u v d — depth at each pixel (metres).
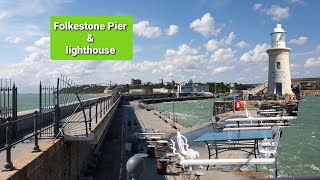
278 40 68.25
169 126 36.97
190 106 130.38
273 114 33.81
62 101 11.84
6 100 11.51
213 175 12.13
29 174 7.45
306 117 64.06
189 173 12.07
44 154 8.82
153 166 14.49
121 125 39.00
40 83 11.35
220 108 55.28
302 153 25.44
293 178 2.22
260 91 82.88
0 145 10.45
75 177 13.82
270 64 68.94
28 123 14.24
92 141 13.52
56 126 11.34
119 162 19.05
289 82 68.25
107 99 33.47
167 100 164.88
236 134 13.37
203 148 17.73
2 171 6.70
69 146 12.52
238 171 12.90
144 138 22.41
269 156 12.83
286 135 35.62
